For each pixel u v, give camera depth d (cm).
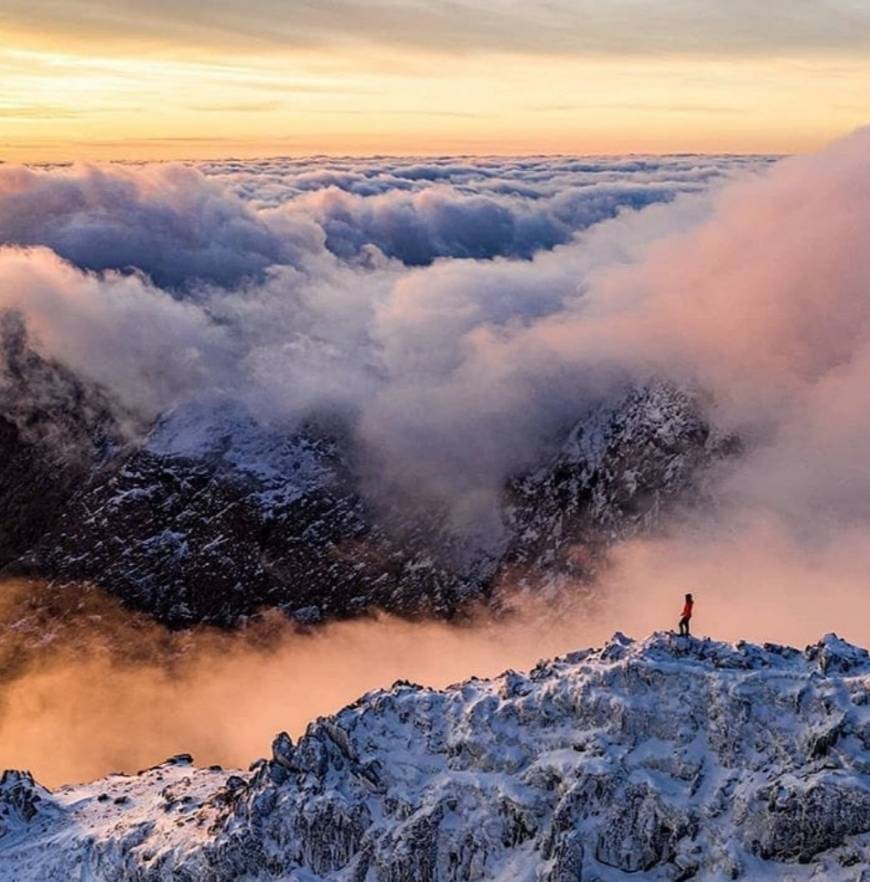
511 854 4975
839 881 4262
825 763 4581
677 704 5062
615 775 4900
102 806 7169
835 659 4997
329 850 5372
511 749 5284
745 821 4588
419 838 5147
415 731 5650
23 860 6631
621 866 4766
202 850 5594
